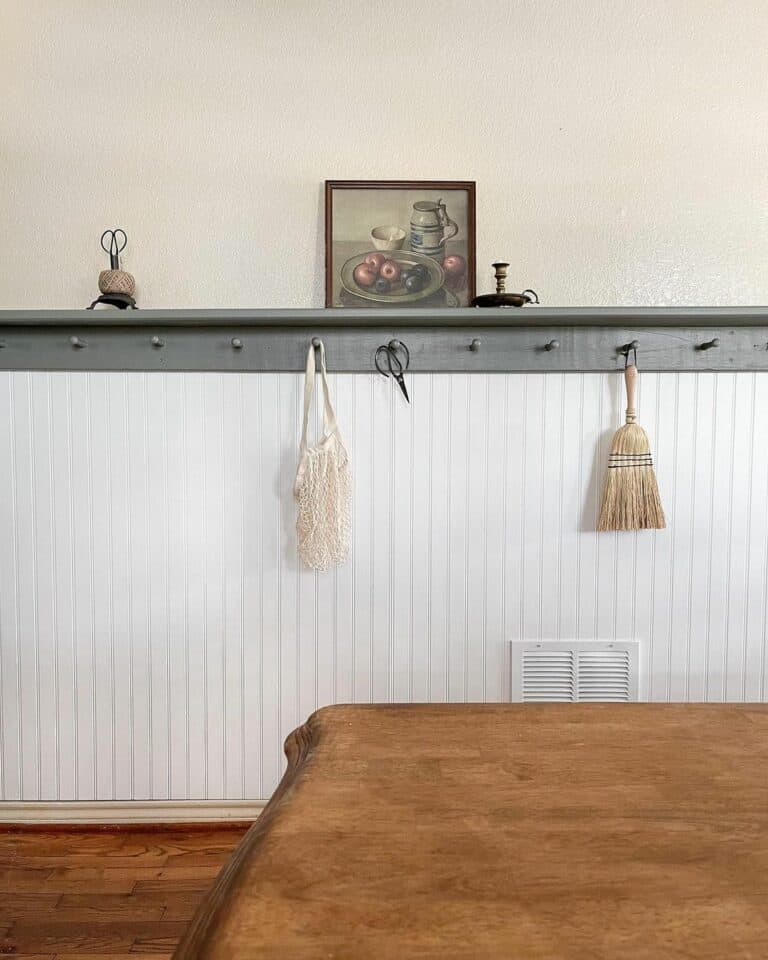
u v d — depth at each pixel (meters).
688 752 0.96
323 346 1.97
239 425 1.99
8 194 2.03
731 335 1.98
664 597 2.03
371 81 2.02
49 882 1.78
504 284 1.93
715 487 2.01
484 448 2.00
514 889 0.65
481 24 2.02
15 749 2.04
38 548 2.01
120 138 2.02
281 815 0.78
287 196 2.03
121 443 1.99
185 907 1.67
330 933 0.59
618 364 1.98
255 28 2.01
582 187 2.04
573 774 0.89
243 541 2.01
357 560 2.02
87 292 2.04
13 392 1.98
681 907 0.63
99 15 2.00
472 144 2.03
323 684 2.04
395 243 2.01
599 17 2.02
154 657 2.03
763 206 2.05
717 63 2.03
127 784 2.05
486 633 2.03
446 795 0.83
